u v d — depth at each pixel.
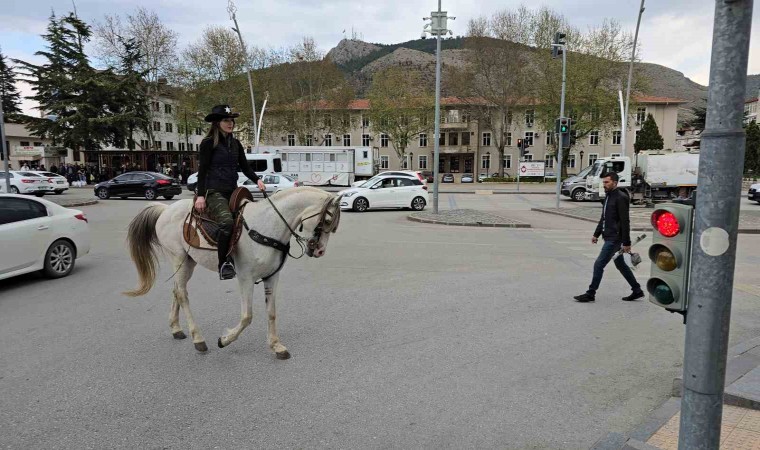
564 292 7.77
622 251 7.08
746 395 3.90
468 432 3.62
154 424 3.72
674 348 5.36
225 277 4.86
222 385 4.39
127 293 5.64
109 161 46.34
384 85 62.34
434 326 6.05
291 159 39.38
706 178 2.47
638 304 7.09
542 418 3.84
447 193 38.94
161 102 62.03
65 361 4.91
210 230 5.00
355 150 42.28
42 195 31.66
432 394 4.23
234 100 52.47
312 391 4.28
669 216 2.84
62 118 45.91
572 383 4.47
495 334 5.77
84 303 7.04
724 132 2.39
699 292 2.54
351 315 6.48
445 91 61.47
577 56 48.25
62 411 3.90
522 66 53.53
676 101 67.62
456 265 9.96
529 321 6.27
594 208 24.03
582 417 3.86
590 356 5.12
